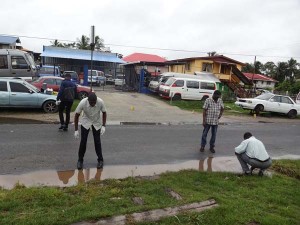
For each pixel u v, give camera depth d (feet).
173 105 69.62
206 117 31.22
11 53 62.54
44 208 15.67
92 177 21.79
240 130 46.80
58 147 28.91
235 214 16.58
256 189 20.94
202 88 78.79
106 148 29.99
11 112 46.44
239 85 120.26
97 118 23.43
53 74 84.38
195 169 25.30
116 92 88.94
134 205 16.84
